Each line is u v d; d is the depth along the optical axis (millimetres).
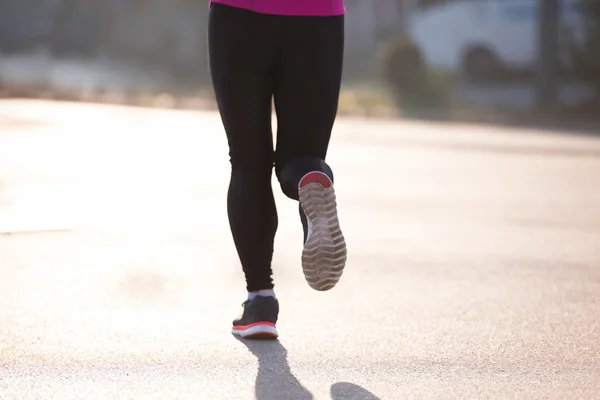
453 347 6820
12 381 5898
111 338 6930
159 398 5598
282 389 5777
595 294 8672
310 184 5941
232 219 6727
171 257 10023
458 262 10055
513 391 5809
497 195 15227
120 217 12266
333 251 5918
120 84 46125
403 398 5645
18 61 56719
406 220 12656
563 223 12750
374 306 8094
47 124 25094
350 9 66188
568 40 38094
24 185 14664
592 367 6348
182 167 17406
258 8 6316
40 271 9234
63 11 60000
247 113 6473
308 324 7445
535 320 7668
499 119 33375
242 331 6957
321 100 6465
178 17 56844
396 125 29844
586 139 25797
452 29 40562
